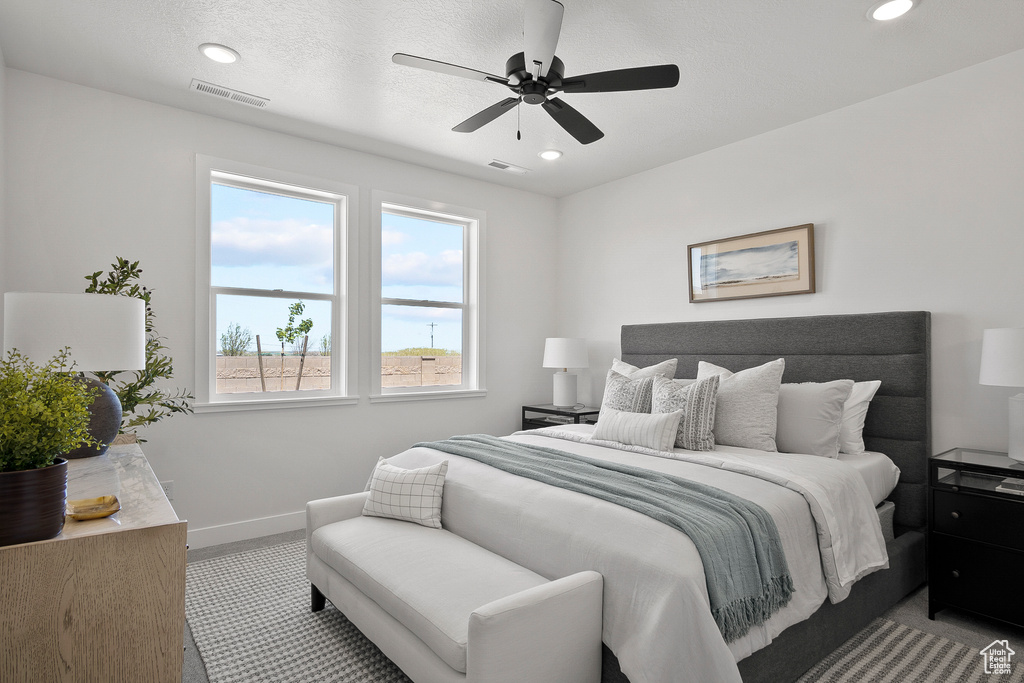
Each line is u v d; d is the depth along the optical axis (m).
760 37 2.53
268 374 3.67
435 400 4.36
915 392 2.90
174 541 1.32
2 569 1.14
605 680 1.73
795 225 3.48
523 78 2.28
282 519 3.61
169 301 3.23
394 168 4.14
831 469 2.42
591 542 1.82
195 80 2.95
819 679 1.98
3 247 2.71
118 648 1.25
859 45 2.61
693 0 2.26
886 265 3.10
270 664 2.09
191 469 3.30
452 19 2.40
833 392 2.83
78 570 1.21
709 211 3.97
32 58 2.72
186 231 3.29
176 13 2.36
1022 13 2.35
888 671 2.03
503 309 4.80
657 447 2.84
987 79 2.76
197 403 3.31
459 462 2.65
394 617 1.88
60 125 2.94
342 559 2.19
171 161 3.25
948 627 2.38
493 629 1.46
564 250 5.13
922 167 2.97
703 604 1.54
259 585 2.79
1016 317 2.66
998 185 2.72
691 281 4.06
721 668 1.48
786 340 3.44
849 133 3.25
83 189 2.99
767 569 1.79
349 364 3.90
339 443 3.86
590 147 3.89
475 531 2.29
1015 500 2.24
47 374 1.33
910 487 2.90
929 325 2.93
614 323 4.66
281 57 2.72
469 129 2.72
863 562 2.24
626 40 2.55
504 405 4.80
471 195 4.59
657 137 3.71
